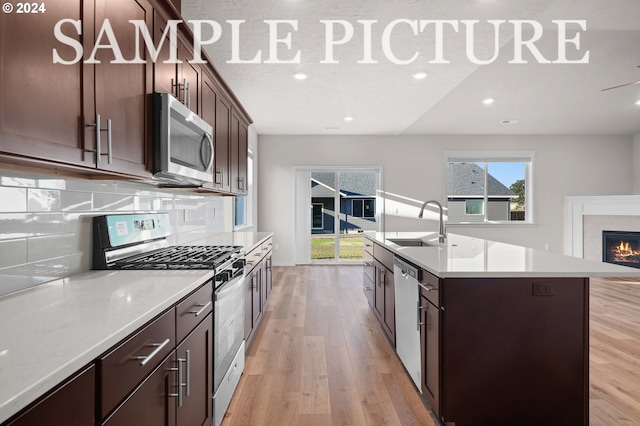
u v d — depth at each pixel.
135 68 1.44
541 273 1.63
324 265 6.60
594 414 1.88
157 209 2.40
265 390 2.13
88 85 1.13
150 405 1.03
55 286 1.29
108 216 1.66
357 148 6.54
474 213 6.68
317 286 4.90
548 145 6.58
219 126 2.76
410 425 1.79
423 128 6.12
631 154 6.57
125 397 0.89
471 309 1.65
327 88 3.93
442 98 4.48
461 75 3.54
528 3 2.32
